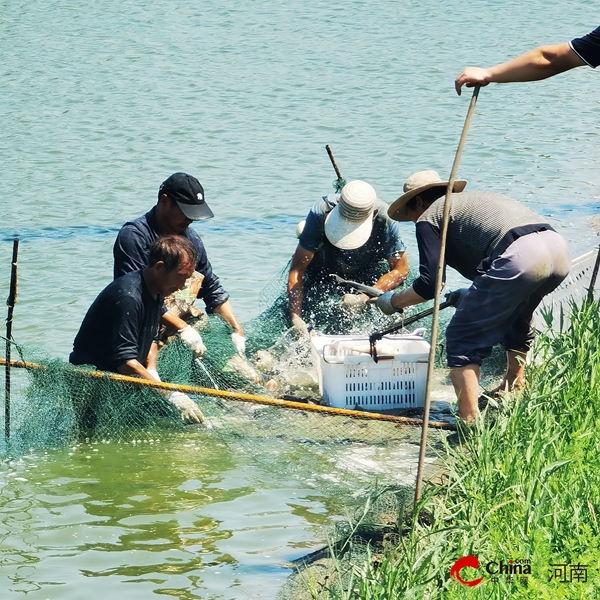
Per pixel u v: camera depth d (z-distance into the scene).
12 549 15.64
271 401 19.23
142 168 41.66
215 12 82.94
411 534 13.81
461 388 18.75
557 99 54.78
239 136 46.81
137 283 19.95
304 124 49.06
